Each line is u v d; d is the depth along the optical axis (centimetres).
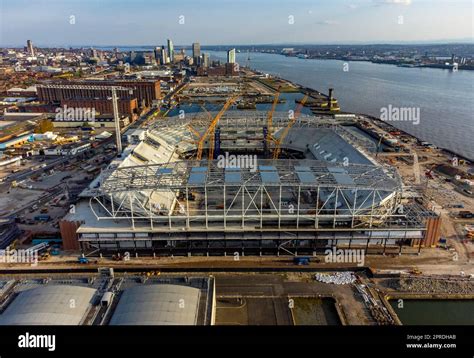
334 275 9206
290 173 10438
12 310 6750
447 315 7981
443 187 14875
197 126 19938
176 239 9900
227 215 10188
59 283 7669
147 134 17512
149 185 9906
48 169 17412
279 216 9962
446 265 9581
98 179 12725
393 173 10944
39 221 12094
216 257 9988
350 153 15700
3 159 18588
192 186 9756
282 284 8894
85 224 10150
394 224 10212
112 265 9675
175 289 7144
